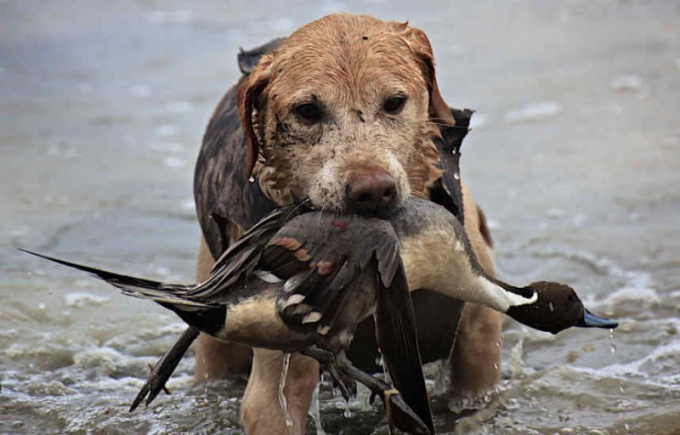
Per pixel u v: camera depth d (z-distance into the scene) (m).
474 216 16.33
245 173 14.59
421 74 14.47
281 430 14.62
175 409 17.50
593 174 27.48
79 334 20.64
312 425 16.58
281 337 11.47
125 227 25.91
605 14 43.72
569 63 37.19
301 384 14.82
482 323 16.31
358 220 11.59
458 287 12.56
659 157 28.20
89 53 42.59
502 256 23.16
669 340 19.02
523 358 18.69
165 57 41.66
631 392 17.11
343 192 12.95
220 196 15.15
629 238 23.56
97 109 35.66
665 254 22.67
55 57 42.19
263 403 14.69
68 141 32.56
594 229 24.20
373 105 13.95
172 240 25.14
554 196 26.28
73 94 37.47
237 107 14.63
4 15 48.72
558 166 28.22
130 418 17.22
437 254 12.27
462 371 16.56
